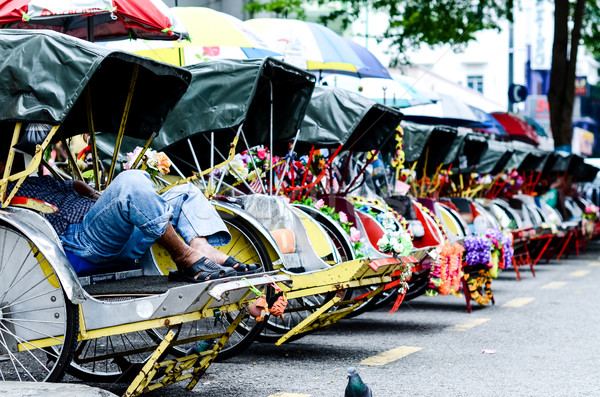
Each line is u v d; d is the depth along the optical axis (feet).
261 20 31.81
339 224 21.08
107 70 14.39
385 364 17.56
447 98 46.26
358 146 24.31
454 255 23.81
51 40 12.16
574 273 41.19
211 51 27.89
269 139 19.47
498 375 16.48
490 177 41.32
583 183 63.00
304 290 17.24
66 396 11.02
